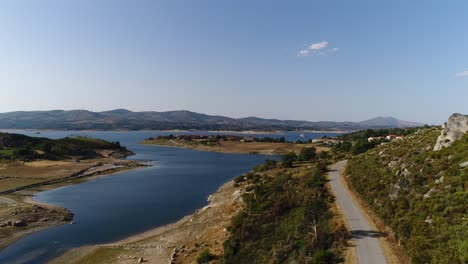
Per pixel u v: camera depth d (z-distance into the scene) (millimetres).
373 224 34719
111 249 46625
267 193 56125
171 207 71062
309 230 35188
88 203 74500
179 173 121438
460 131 39438
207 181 103750
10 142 155625
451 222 24688
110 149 190250
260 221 44656
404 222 28734
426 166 36188
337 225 34812
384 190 39344
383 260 26234
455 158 33625
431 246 23578
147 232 54844
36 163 127938
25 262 43219
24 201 74188
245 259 36188
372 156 59688
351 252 28094
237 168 136500
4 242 49438
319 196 46156
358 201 43688
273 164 94500
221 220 55594
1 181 95375
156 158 177875
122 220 61469
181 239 49562
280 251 32719
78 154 158750
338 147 119125
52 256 45000
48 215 62312
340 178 58500
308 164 84500
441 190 30000
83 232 54594
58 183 98500
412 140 56562
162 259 42406
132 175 116500
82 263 42562
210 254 40031
